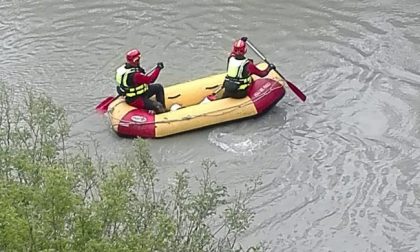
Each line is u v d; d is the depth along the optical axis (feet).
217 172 31.07
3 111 33.58
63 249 15.93
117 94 36.55
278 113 34.53
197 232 22.62
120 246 16.52
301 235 27.61
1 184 17.25
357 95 35.63
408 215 28.14
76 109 35.96
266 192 29.73
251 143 32.76
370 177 30.14
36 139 25.12
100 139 33.55
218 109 33.60
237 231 24.40
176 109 34.42
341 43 40.40
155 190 29.45
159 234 18.39
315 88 36.50
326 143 32.40
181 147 32.81
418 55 38.40
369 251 26.76
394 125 33.14
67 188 16.56
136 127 33.04
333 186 29.86
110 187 17.93
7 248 15.15
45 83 38.70
